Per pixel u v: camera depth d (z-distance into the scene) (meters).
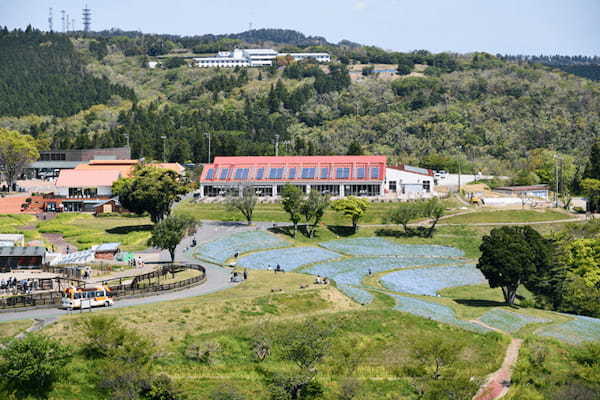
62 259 159.12
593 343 113.00
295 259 176.00
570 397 92.50
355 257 186.88
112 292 117.38
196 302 116.81
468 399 91.12
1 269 148.25
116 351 91.06
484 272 146.25
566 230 193.75
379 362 104.69
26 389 84.62
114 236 191.25
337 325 115.19
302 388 93.12
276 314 118.12
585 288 152.62
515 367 104.38
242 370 97.38
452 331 118.56
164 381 87.50
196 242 187.88
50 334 95.62
